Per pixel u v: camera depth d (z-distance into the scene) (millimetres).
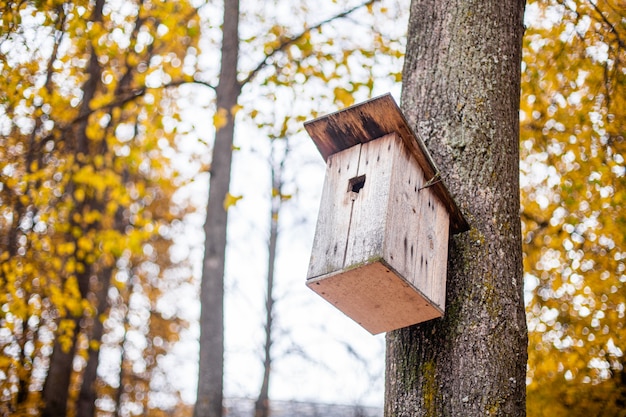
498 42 3559
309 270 3193
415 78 3580
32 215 7871
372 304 3156
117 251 7973
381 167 3227
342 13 7793
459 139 3348
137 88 7801
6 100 6758
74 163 8109
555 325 6410
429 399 2938
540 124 6234
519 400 2924
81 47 7203
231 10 8359
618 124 5750
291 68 7953
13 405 8555
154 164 8328
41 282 7695
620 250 6191
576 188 5969
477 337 2986
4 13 6387
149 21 8383
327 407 15680
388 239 3016
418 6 3777
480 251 3146
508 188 3291
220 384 7242
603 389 6406
